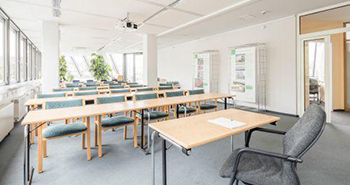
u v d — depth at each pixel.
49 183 2.08
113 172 2.30
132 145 3.15
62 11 4.49
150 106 2.94
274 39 5.41
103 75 10.72
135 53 12.69
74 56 13.86
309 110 1.42
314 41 4.80
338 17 4.74
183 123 1.85
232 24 5.76
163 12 4.73
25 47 7.14
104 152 2.87
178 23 5.75
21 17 4.85
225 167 1.48
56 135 2.37
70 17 4.93
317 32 4.56
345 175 2.20
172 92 4.25
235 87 6.14
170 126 1.75
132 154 2.80
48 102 2.70
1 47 4.61
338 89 5.75
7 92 3.84
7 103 3.75
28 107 3.42
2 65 4.64
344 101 5.69
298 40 4.90
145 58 7.20
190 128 1.69
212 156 2.72
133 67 12.83
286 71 5.19
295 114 5.05
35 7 4.22
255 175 1.33
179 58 9.33
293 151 1.21
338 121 4.58
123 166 2.44
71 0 3.89
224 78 6.94
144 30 6.56
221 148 3.00
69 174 2.26
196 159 2.63
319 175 2.20
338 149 2.92
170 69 10.04
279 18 5.21
